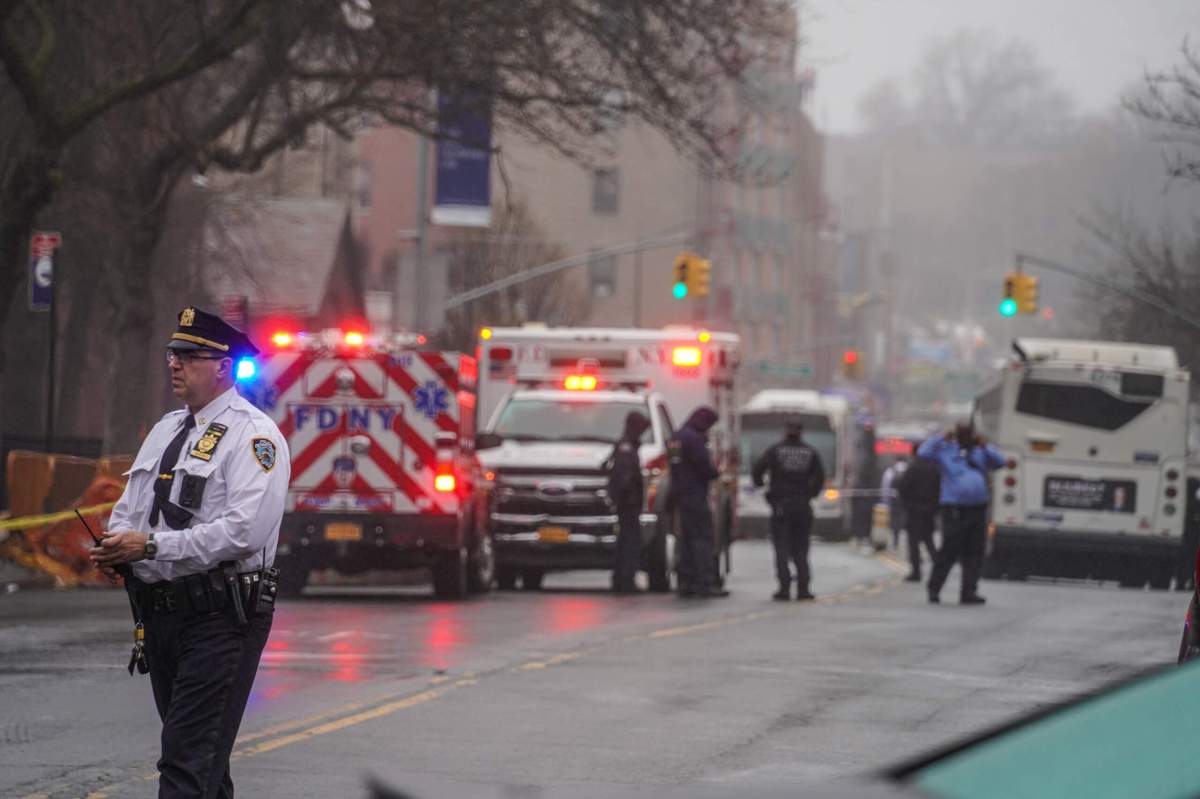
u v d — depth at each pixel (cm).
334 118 7544
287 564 5562
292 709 3019
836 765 2531
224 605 1741
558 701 3150
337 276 15138
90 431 11506
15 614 4806
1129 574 8131
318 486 5528
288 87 7231
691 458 5909
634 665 3700
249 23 6381
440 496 5500
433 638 4225
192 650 1736
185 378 1778
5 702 3066
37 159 6206
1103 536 7969
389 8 6512
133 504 1784
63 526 6047
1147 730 750
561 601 5653
